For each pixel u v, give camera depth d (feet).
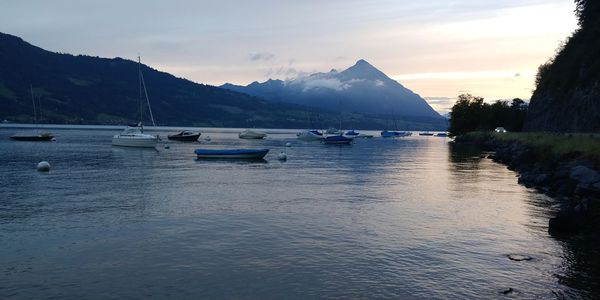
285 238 68.85
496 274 53.93
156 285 50.24
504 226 77.15
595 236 70.08
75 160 206.59
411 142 502.79
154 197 105.50
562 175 114.93
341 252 62.08
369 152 296.30
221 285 50.24
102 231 72.84
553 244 66.28
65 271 54.65
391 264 57.31
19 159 208.85
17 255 60.64
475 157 249.55
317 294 47.98
